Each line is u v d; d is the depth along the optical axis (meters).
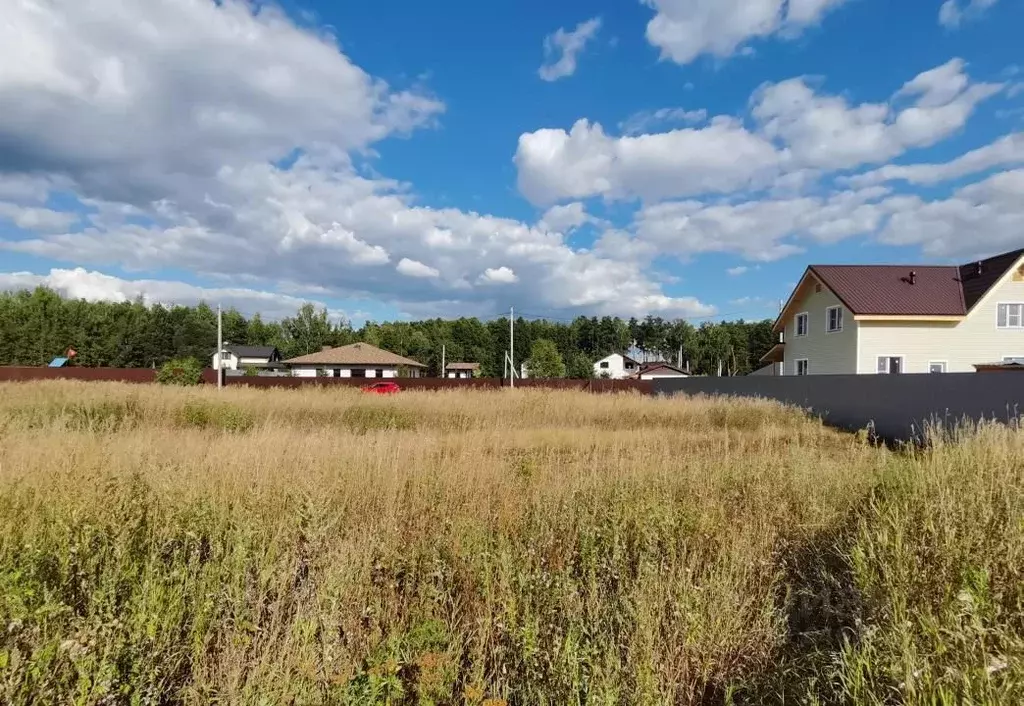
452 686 2.48
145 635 2.37
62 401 12.38
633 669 2.36
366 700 2.21
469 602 3.10
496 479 5.02
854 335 22.09
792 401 18.91
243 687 2.18
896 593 2.62
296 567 3.23
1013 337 21.61
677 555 3.54
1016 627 2.48
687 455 6.80
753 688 2.44
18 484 3.79
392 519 3.85
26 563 2.72
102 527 3.20
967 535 3.15
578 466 5.67
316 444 5.96
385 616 2.90
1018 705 1.92
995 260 22.91
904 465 5.07
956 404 13.04
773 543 3.76
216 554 3.13
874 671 2.23
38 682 2.02
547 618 2.76
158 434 7.23
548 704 2.28
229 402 13.55
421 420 13.14
